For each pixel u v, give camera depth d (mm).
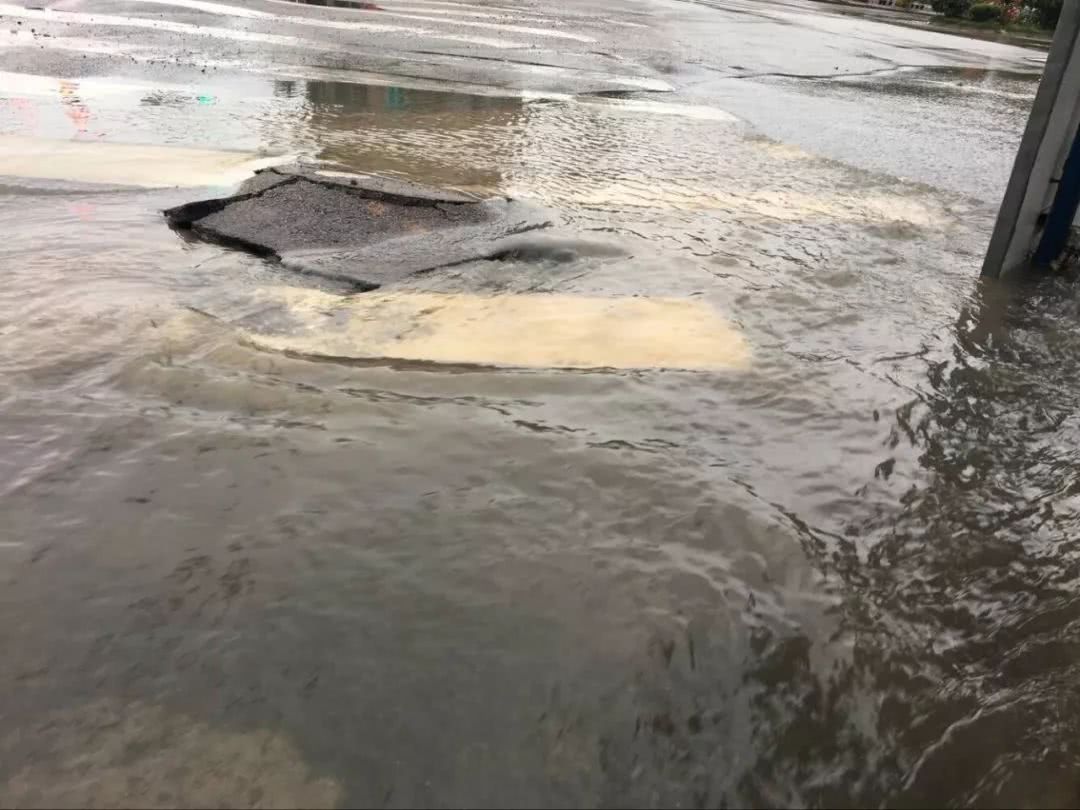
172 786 1382
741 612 1783
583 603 1770
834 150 6512
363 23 11711
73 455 2176
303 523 1959
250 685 1555
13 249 3453
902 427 2570
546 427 2406
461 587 1792
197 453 2203
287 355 2762
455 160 5395
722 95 8602
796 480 2260
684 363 2852
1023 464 2449
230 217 4027
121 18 10398
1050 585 1969
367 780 1397
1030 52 16812
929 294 3637
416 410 2453
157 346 2732
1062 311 3557
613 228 4223
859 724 1573
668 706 1560
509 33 11875
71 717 1492
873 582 1921
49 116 5688
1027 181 3648
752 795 1424
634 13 16844
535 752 1455
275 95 6902
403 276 3477
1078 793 1482
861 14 24031
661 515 2055
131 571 1809
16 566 1810
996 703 1644
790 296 3492
